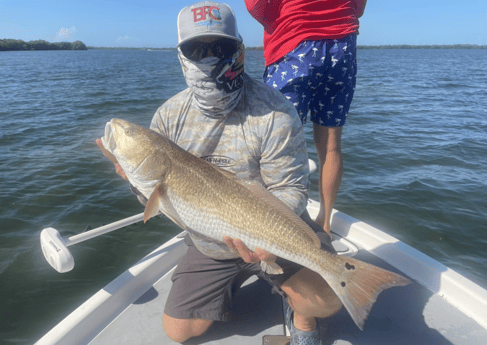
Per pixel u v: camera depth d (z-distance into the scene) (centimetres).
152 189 175
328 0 239
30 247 430
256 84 181
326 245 179
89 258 412
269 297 232
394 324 204
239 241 160
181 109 185
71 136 926
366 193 562
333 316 213
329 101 258
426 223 477
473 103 1532
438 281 228
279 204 164
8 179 627
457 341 192
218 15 156
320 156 269
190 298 192
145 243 444
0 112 1288
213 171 169
